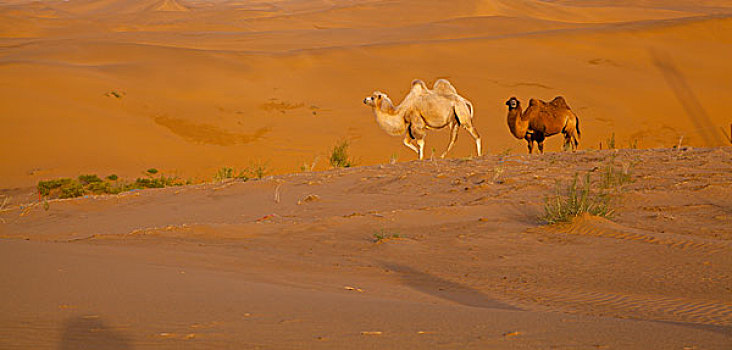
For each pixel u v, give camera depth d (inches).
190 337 269.3
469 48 5428.2
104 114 3459.6
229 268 591.2
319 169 2824.8
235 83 4288.9
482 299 479.8
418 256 686.5
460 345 270.5
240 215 1137.4
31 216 1346.0
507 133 3427.7
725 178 1032.8
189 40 7455.7
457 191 1132.5
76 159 2883.9
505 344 274.7
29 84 3708.2
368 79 4586.6
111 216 1272.1
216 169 2886.3
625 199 931.3
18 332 265.1
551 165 1318.9
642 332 309.1
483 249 707.4
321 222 920.3
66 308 323.6
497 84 4451.3
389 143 3297.2
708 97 4062.5
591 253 660.1
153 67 4421.8
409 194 1168.2
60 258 516.1
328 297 415.5
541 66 4884.4
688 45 5472.4
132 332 275.1
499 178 1203.9
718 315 419.8
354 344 266.4
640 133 3420.3
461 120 1777.8
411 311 362.0
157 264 563.8
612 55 5201.8
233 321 308.7
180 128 3462.1
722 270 570.6
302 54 5113.2
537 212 899.4
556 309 439.5
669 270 579.8
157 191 1553.9
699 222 786.8
